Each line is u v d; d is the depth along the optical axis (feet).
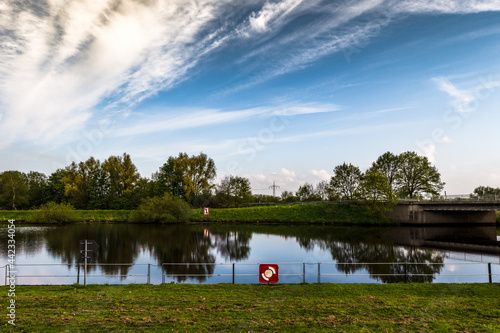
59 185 305.73
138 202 277.03
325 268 92.12
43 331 36.50
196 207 268.62
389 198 221.87
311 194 358.02
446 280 77.25
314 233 180.75
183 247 131.85
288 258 110.52
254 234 175.22
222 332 37.52
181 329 38.04
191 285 62.39
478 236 173.37
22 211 247.70
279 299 52.85
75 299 50.47
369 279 78.69
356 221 226.58
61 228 199.21
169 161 291.79
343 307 47.93
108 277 79.87
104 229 195.00
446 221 225.15
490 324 41.32
